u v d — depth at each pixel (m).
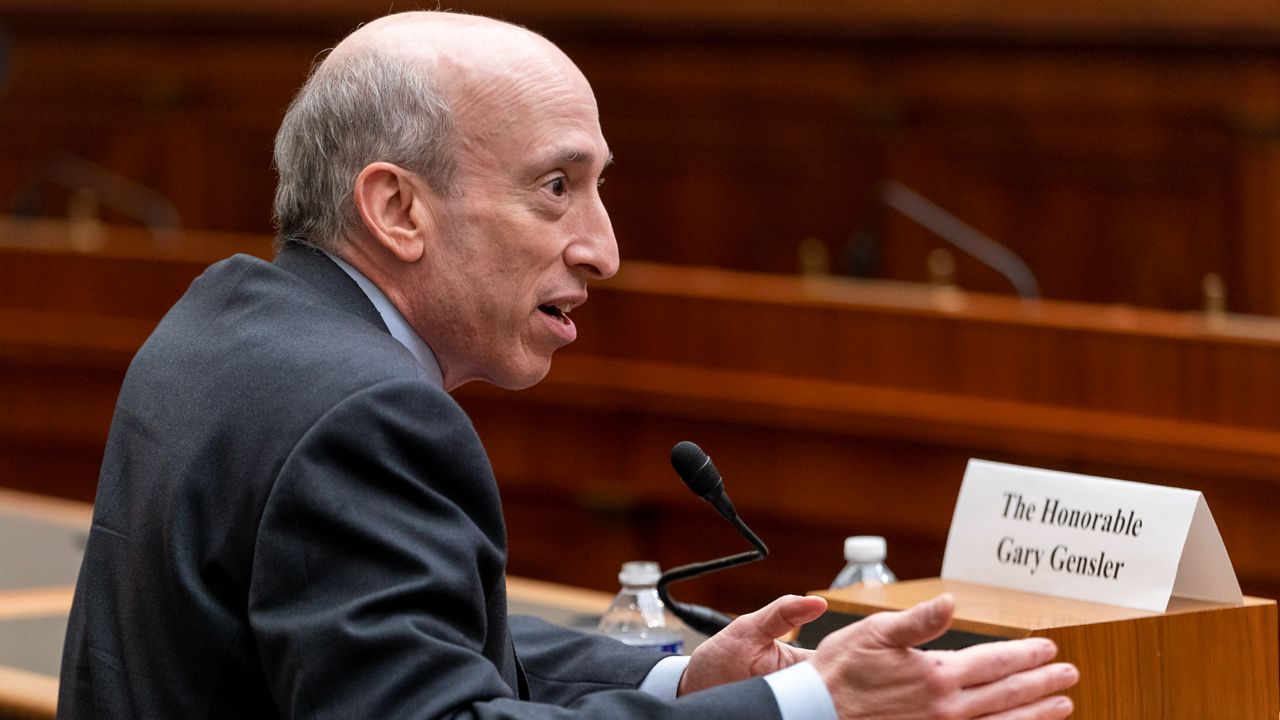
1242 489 14.88
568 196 6.04
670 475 17.67
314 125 5.99
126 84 28.05
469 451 5.28
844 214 23.84
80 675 5.82
